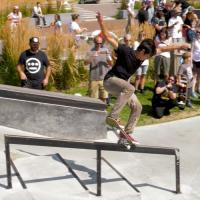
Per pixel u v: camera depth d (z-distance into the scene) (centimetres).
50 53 1241
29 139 625
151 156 836
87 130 900
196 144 906
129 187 681
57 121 893
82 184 669
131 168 768
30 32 1280
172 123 1022
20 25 1288
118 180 702
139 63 633
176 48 640
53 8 2502
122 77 632
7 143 620
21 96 882
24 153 785
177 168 692
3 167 692
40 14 2206
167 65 1205
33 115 888
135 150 664
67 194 636
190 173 776
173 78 1071
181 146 894
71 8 2714
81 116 894
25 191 624
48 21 2341
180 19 1449
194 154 856
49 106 888
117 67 634
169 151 685
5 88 888
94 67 1045
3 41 1245
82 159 776
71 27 1563
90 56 1043
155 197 680
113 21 2359
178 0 1809
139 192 666
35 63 955
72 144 636
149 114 1074
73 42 1310
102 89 1055
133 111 661
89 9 2947
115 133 934
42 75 963
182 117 1063
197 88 1243
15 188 632
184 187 723
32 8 2297
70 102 888
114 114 645
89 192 653
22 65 961
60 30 1392
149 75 1345
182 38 1424
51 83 1232
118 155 821
